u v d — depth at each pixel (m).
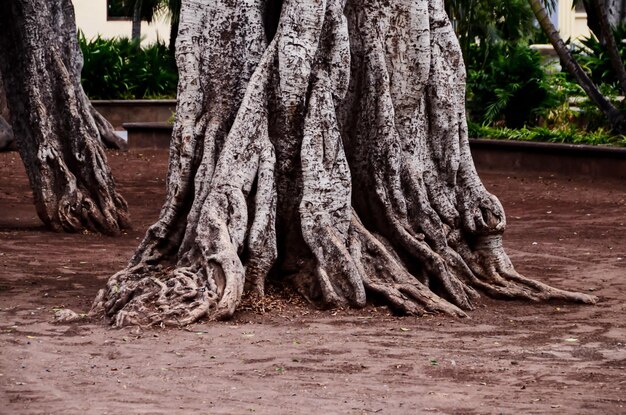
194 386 7.64
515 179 24.67
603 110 26.58
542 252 15.18
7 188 22.44
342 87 11.52
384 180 11.66
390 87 11.91
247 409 6.96
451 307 10.84
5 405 7.00
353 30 11.88
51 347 8.95
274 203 11.10
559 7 42.78
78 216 16.91
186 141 11.41
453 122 12.13
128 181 24.12
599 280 12.98
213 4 11.61
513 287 11.82
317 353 8.87
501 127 29.66
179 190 11.41
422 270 11.42
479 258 12.12
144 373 8.04
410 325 10.23
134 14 44.88
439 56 12.16
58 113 17.36
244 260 10.96
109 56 38.78
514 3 30.52
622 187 22.94
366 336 9.65
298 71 11.28
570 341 9.61
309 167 11.17
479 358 8.83
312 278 11.07
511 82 29.69
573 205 20.69
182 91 11.55
